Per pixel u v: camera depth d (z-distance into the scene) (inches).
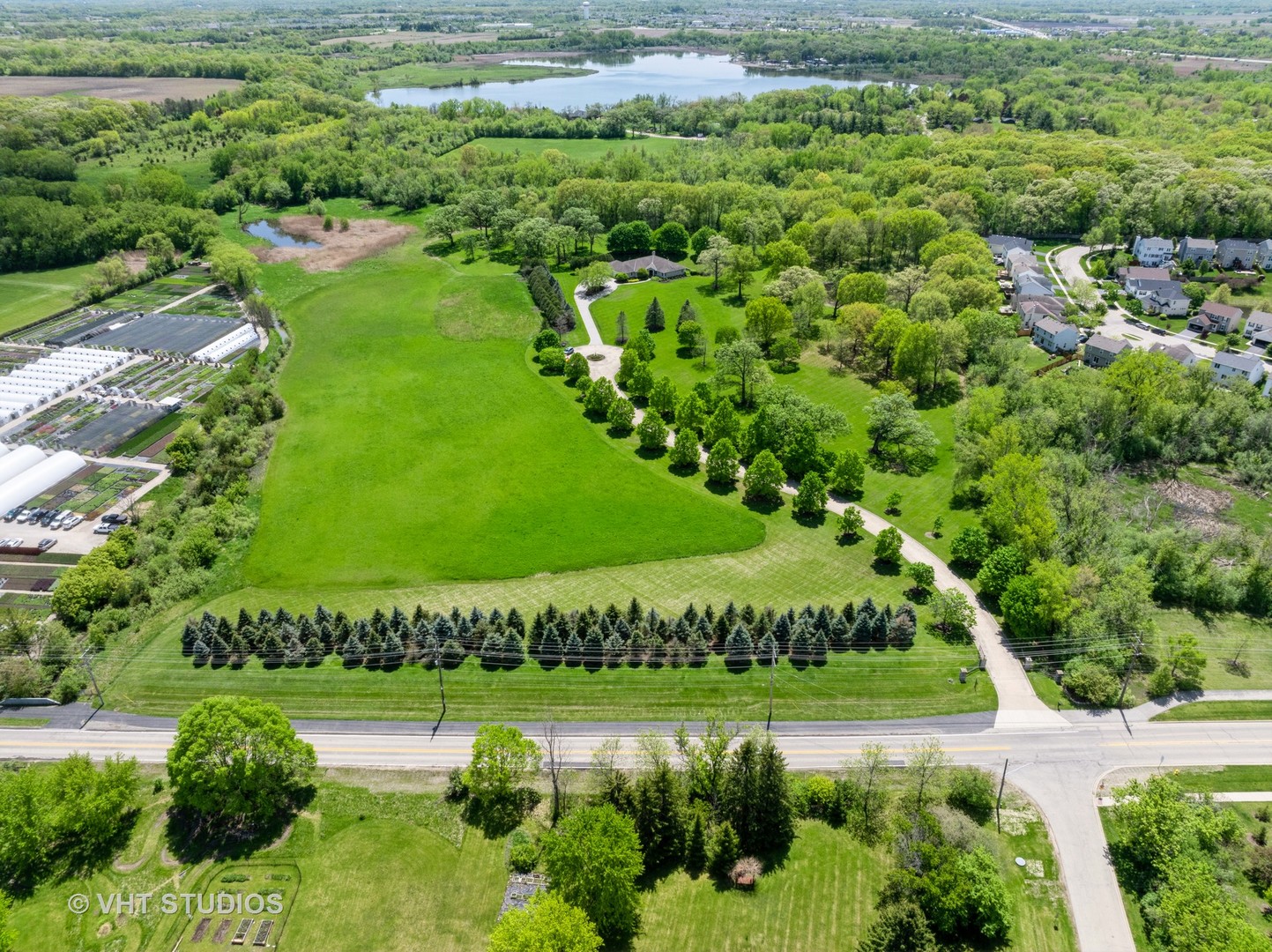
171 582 4259.4
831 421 5403.5
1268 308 7347.4
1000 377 6053.2
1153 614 4035.4
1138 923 2662.4
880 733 3393.2
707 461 5339.6
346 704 3570.4
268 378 6501.0
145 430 5871.1
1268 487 5108.3
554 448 5684.1
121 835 2984.7
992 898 2578.7
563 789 3144.7
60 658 3782.0
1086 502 4453.7
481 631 3882.9
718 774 3038.9
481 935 2637.8
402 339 7337.6
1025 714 3476.9
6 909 2588.6
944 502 5029.5
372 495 5137.8
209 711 2992.1
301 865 2874.0
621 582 4352.9
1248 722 3422.7
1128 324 7465.6
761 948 2600.9
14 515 4899.1
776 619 3927.2
